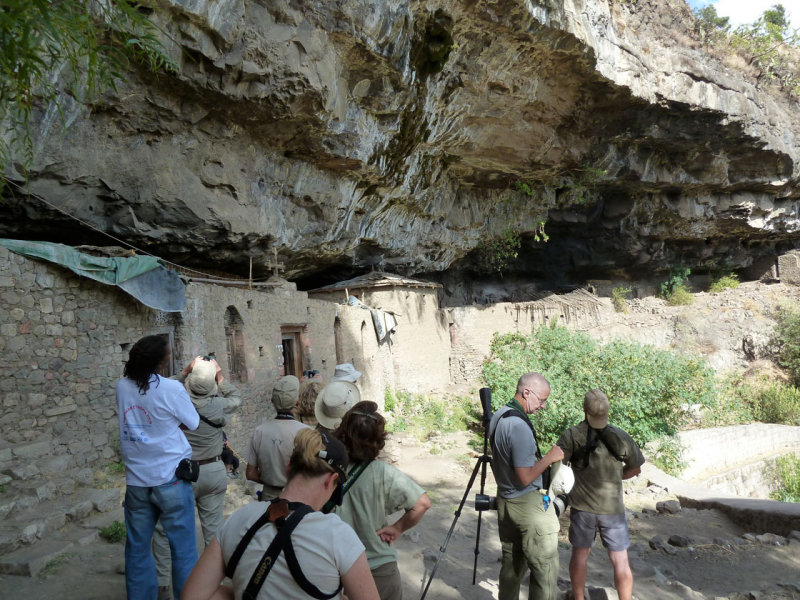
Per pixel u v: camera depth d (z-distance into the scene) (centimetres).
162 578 399
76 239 967
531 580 410
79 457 671
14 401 620
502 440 409
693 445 1703
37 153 778
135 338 776
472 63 1258
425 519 793
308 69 962
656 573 601
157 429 350
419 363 1956
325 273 1978
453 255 2169
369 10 977
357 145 1205
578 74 1449
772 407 2303
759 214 2722
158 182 952
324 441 245
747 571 683
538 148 1727
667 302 2938
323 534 189
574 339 1752
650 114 1750
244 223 1104
